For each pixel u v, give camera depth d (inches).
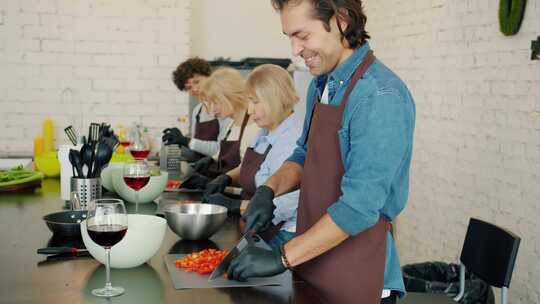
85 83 229.8
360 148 70.1
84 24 227.1
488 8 162.2
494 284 108.4
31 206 110.9
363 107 71.3
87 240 74.6
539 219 140.3
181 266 75.8
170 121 236.8
